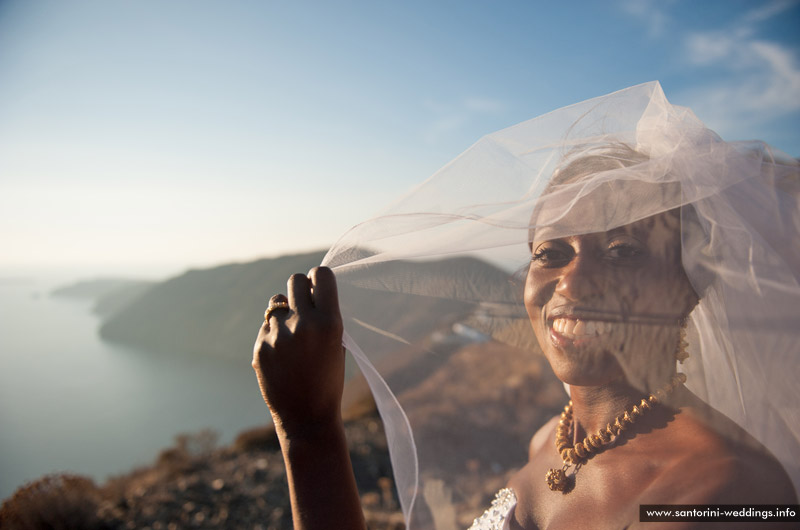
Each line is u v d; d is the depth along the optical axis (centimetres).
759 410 68
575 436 76
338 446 75
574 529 68
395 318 96
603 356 69
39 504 561
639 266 70
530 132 92
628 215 70
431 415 92
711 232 71
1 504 561
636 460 66
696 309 73
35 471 6919
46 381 14688
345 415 934
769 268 69
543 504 76
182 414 10300
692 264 69
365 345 96
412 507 91
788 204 77
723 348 70
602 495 67
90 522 580
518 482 82
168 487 699
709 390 70
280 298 81
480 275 93
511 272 92
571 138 88
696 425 64
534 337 91
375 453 769
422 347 94
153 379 14425
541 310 76
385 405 96
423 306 95
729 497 56
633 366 68
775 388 68
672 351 68
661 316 68
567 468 73
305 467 73
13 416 11200
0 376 15388
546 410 86
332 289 77
